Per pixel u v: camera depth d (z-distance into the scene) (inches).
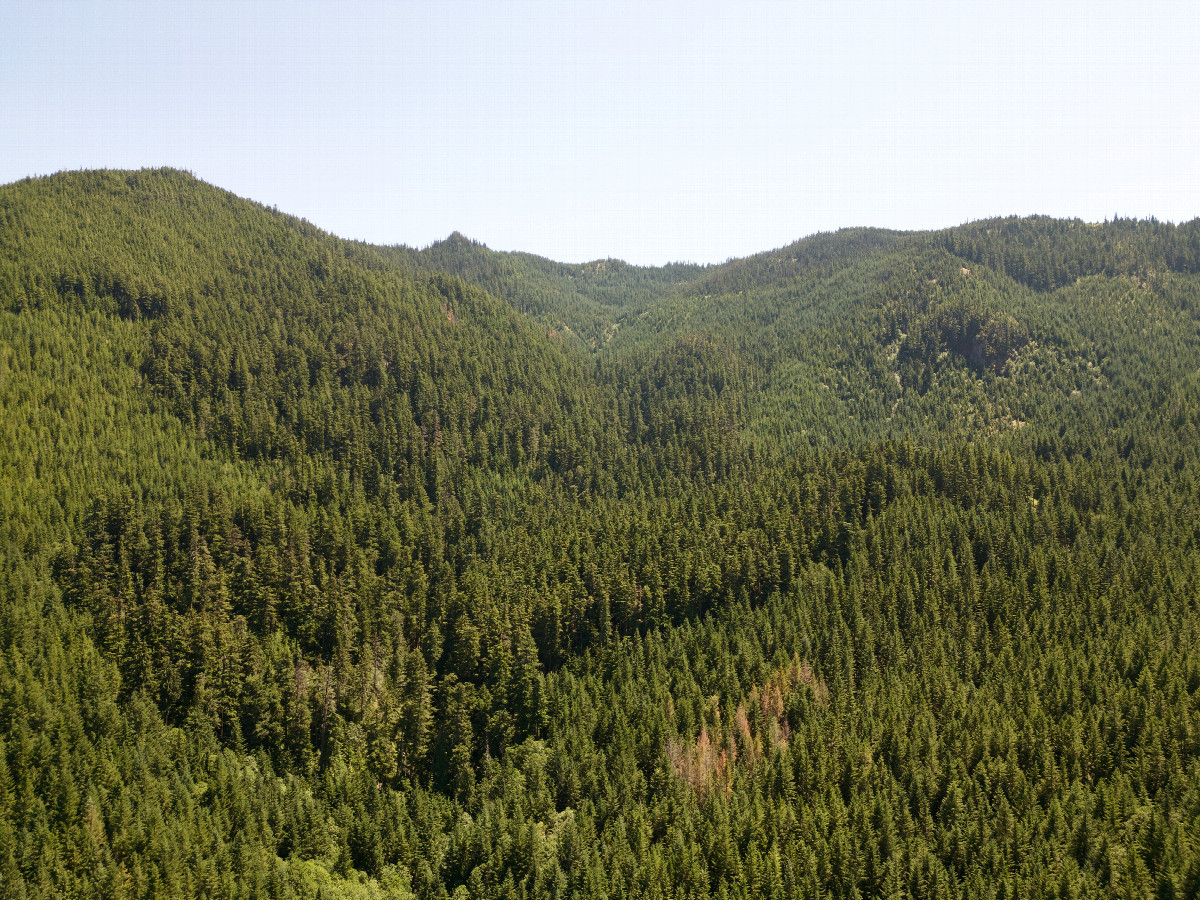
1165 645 5093.5
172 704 4825.3
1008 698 4712.1
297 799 4215.1
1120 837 3777.1
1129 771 4229.8
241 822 4084.6
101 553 5684.1
